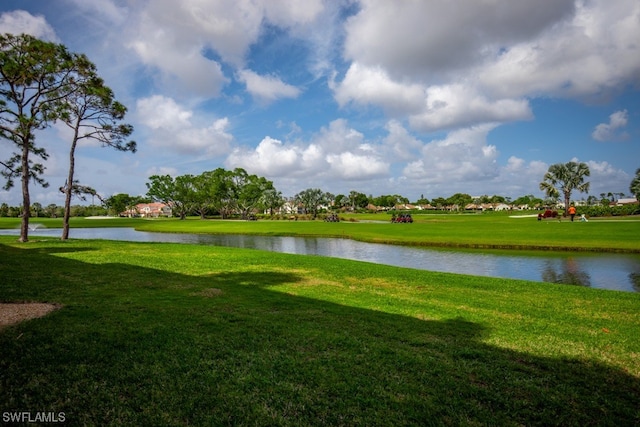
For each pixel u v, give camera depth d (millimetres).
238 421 3893
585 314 8984
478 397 4641
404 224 56125
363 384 4805
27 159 22766
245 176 115750
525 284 12906
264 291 10609
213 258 17953
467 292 11414
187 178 115000
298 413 4078
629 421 4258
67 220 26156
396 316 8297
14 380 4457
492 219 70875
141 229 58844
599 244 25156
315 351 5840
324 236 40812
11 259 14523
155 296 9195
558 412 4391
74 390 4316
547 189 80000
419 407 4320
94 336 5992
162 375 4785
